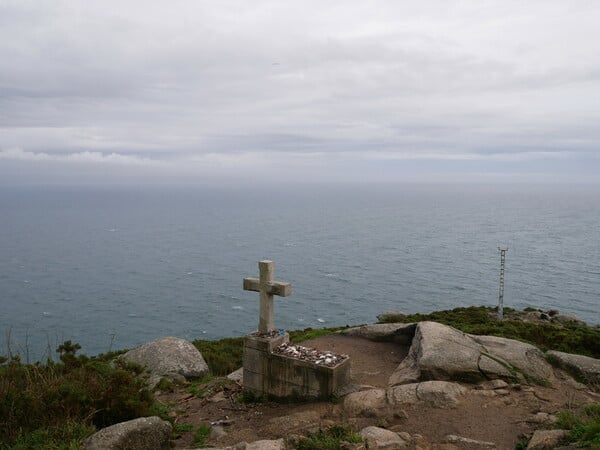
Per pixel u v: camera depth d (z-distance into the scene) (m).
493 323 20.73
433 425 7.63
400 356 13.02
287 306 83.06
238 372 11.75
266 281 9.88
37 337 67.00
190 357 13.27
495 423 7.67
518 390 9.21
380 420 7.79
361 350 13.68
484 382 9.56
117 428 6.40
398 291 92.56
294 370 9.22
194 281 109.94
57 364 9.29
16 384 7.94
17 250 162.75
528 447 6.33
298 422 7.93
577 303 78.25
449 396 8.55
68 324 75.00
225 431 7.98
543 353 11.39
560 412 7.66
